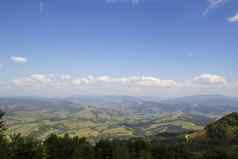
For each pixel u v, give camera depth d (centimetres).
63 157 7131
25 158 5512
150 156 8712
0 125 5491
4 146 5200
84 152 7569
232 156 9694
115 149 8075
